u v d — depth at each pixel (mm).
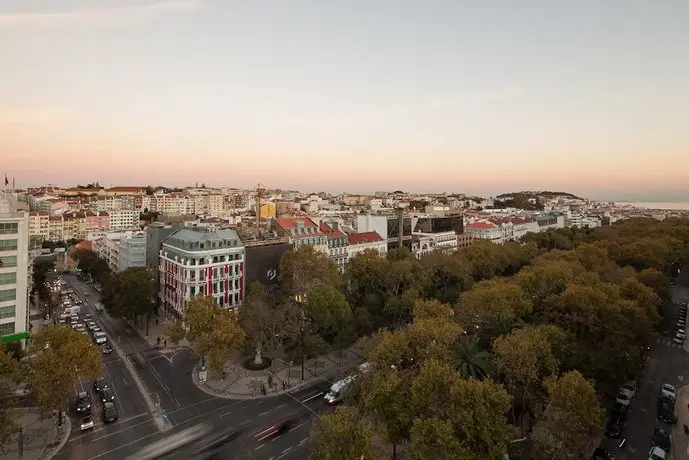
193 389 94625
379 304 137375
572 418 59344
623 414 82250
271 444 73188
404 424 62531
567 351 81812
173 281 139875
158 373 103188
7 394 70688
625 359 85000
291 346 109625
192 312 101875
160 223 171250
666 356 115688
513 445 66375
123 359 111875
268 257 150625
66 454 69625
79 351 75750
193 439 74562
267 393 92500
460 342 85750
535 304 113312
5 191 137375
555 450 60031
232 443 73438
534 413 74375
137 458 68812
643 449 72500
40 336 80562
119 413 83562
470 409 57250
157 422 80250
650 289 115562
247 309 111812
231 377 100625
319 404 88062
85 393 87188
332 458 52219
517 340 74562
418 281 149125
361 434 53594
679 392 94188
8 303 106812
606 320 91688
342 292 141375
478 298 102625
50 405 72750
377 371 74750
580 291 98438
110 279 139750
